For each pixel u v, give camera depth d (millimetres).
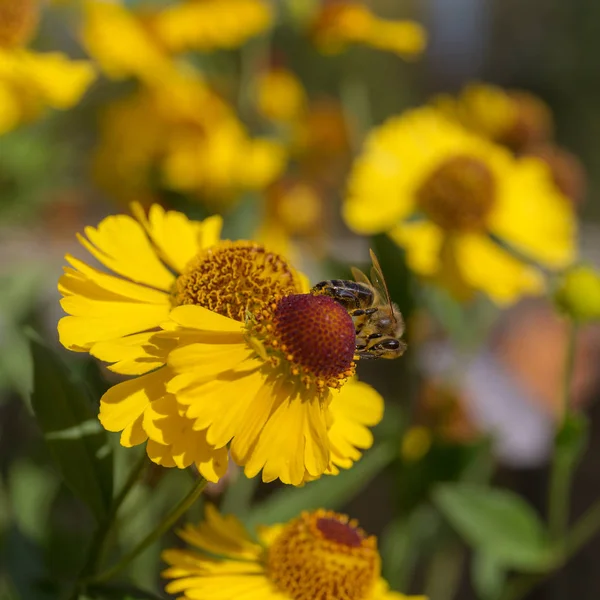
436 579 392
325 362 245
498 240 406
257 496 374
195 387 237
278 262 259
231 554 272
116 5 408
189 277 256
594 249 602
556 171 456
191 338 240
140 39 401
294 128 457
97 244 254
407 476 355
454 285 371
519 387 431
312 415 246
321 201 453
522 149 460
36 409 257
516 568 377
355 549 276
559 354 442
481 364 430
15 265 401
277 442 241
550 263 393
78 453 257
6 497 353
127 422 237
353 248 509
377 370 388
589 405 446
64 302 247
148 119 406
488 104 463
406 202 388
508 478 440
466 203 385
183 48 420
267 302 250
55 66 357
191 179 396
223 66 463
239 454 238
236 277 255
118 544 322
